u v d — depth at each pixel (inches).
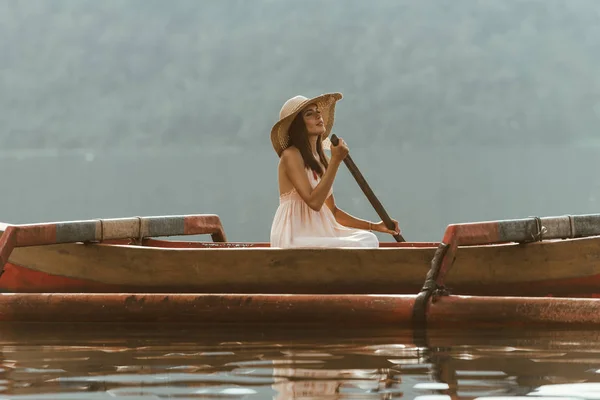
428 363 458.9
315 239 679.1
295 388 407.8
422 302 576.4
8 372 451.2
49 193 2977.4
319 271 650.2
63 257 700.0
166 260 669.3
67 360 482.3
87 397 398.9
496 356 474.0
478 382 414.0
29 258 714.2
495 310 565.3
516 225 622.8
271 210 2140.7
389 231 740.0
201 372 445.4
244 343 526.0
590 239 641.6
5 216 2078.0
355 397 389.7
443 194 2578.7
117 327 592.4
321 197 673.0
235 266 658.2
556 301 561.9
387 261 643.5
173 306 606.2
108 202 2529.5
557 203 2261.3
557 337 526.6
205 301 600.7
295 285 652.7
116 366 463.5
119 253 681.0
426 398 387.2
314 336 545.6
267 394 397.4
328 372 440.5
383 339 532.1
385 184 3073.3
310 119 689.6
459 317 569.9
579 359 462.3
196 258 663.1
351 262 647.1
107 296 613.6
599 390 395.5
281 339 537.6
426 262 640.4
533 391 395.9
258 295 599.5
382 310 581.0
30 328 597.6
